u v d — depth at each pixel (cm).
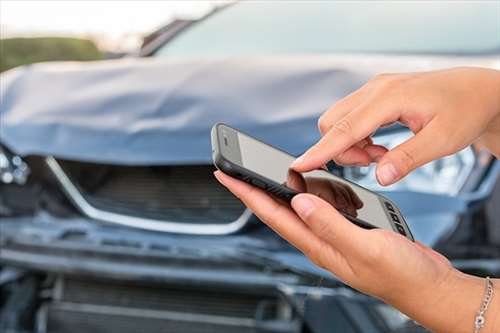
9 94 235
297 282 173
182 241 189
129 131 198
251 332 187
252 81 200
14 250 213
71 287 214
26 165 217
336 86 191
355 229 81
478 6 248
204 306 193
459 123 93
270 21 295
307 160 90
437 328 85
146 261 193
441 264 85
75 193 210
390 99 93
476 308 82
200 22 325
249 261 179
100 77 231
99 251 199
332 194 98
